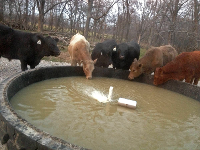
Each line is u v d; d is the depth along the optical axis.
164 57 1.85
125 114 0.92
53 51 1.58
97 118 0.84
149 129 0.79
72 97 1.06
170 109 1.08
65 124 0.75
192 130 0.83
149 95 1.31
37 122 0.74
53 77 1.41
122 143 0.67
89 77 1.52
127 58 1.84
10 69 1.80
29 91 1.07
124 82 1.62
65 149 0.45
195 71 1.60
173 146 0.68
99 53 1.77
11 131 0.54
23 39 1.50
